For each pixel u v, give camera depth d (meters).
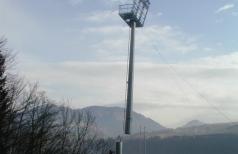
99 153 71.62
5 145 41.91
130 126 40.22
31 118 48.62
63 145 60.97
